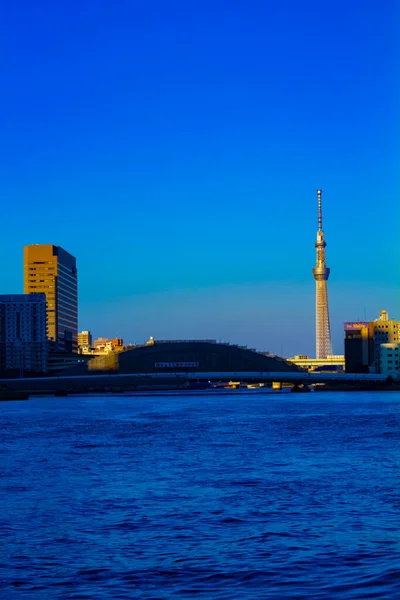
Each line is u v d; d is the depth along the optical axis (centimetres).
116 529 4941
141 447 10194
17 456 9244
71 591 3609
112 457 9012
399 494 6047
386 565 3934
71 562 4134
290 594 3481
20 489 6581
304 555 4188
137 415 18538
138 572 3916
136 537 4706
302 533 4725
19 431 13425
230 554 4247
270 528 4888
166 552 4322
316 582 3662
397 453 9000
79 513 5481
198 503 5797
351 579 3694
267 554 4228
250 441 10875
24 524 5128
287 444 10319
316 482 6719
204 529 4897
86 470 7794
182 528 4934
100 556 4259
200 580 3753
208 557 4194
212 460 8538
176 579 3778
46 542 4609
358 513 5325
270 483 6700
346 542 4466
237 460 8506
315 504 5684
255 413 18812
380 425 13800
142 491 6388
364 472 7331
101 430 13500
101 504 5819
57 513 5491
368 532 4722
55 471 7744
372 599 3375
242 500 5891
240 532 4794
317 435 11731
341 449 9550
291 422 15012
